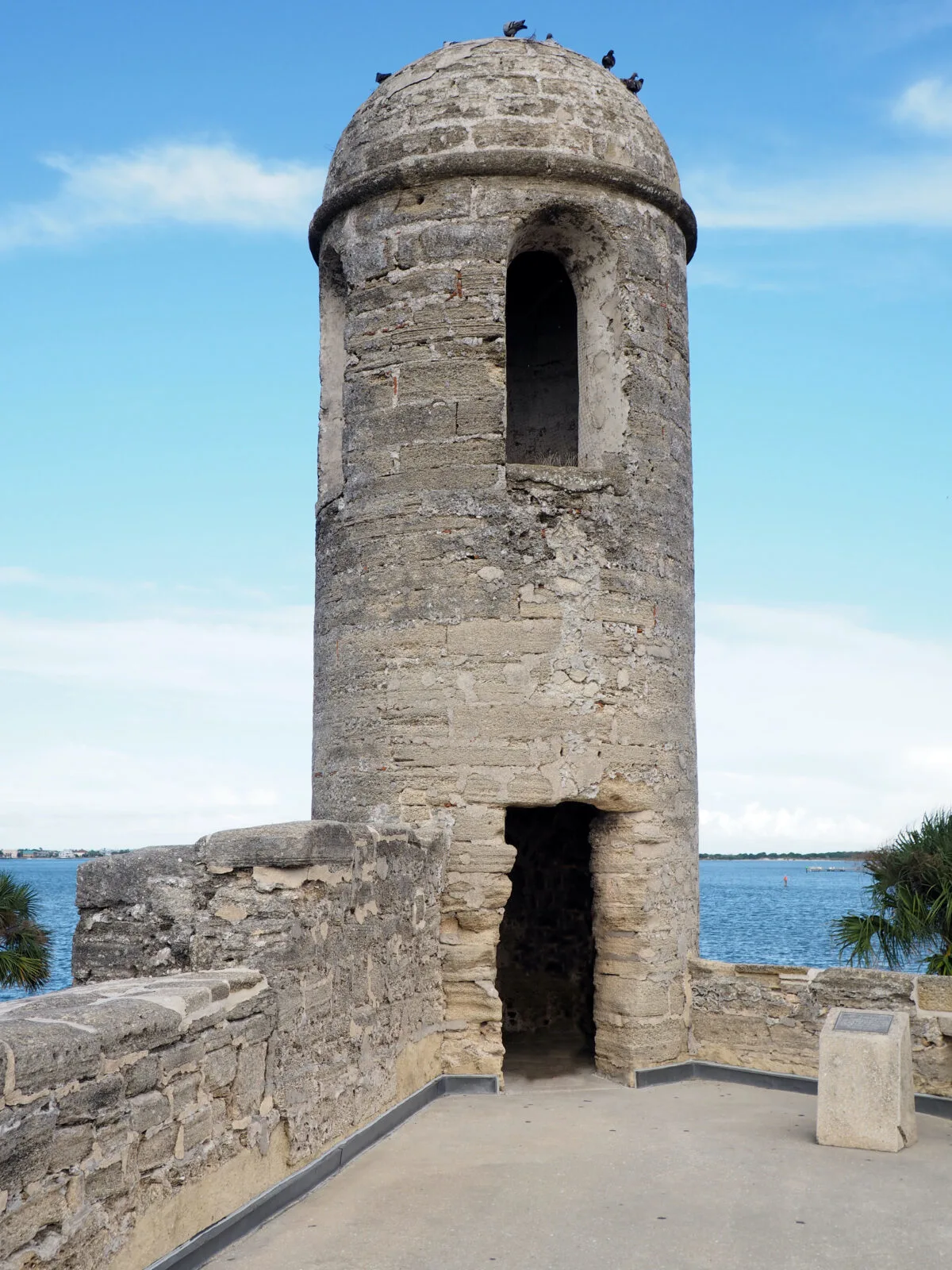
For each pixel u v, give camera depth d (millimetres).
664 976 10711
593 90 11438
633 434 11102
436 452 10805
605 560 10828
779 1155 8250
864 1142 8383
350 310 11422
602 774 10539
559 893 13352
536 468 10836
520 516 10672
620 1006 10609
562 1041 12406
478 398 10781
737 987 10711
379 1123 8539
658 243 11531
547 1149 8352
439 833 10188
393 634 10742
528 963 13359
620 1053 10570
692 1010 10906
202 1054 6137
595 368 11391
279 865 7250
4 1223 4633
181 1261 5895
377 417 11094
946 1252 6535
